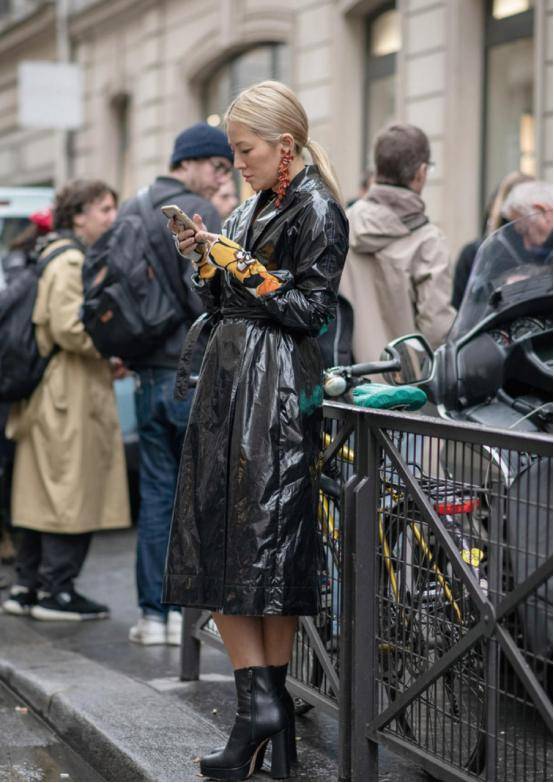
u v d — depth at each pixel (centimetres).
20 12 3622
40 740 632
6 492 993
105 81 3008
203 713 620
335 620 532
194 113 2589
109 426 883
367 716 508
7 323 868
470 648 445
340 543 522
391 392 542
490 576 432
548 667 409
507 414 599
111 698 643
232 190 800
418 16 1719
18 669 720
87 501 866
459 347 620
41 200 1548
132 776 549
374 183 750
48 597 870
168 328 761
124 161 3033
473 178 1648
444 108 1659
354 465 509
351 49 1948
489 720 437
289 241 492
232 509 483
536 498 409
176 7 2594
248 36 2270
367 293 742
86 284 773
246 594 477
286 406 487
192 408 505
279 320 485
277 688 518
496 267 626
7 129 3850
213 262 487
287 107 495
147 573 788
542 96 1416
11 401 879
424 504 464
